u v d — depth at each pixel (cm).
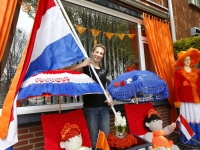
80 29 377
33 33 212
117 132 247
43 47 224
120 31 446
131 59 459
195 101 383
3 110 195
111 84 298
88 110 261
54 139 227
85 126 253
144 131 314
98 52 269
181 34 593
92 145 254
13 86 199
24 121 264
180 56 399
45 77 197
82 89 197
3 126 190
